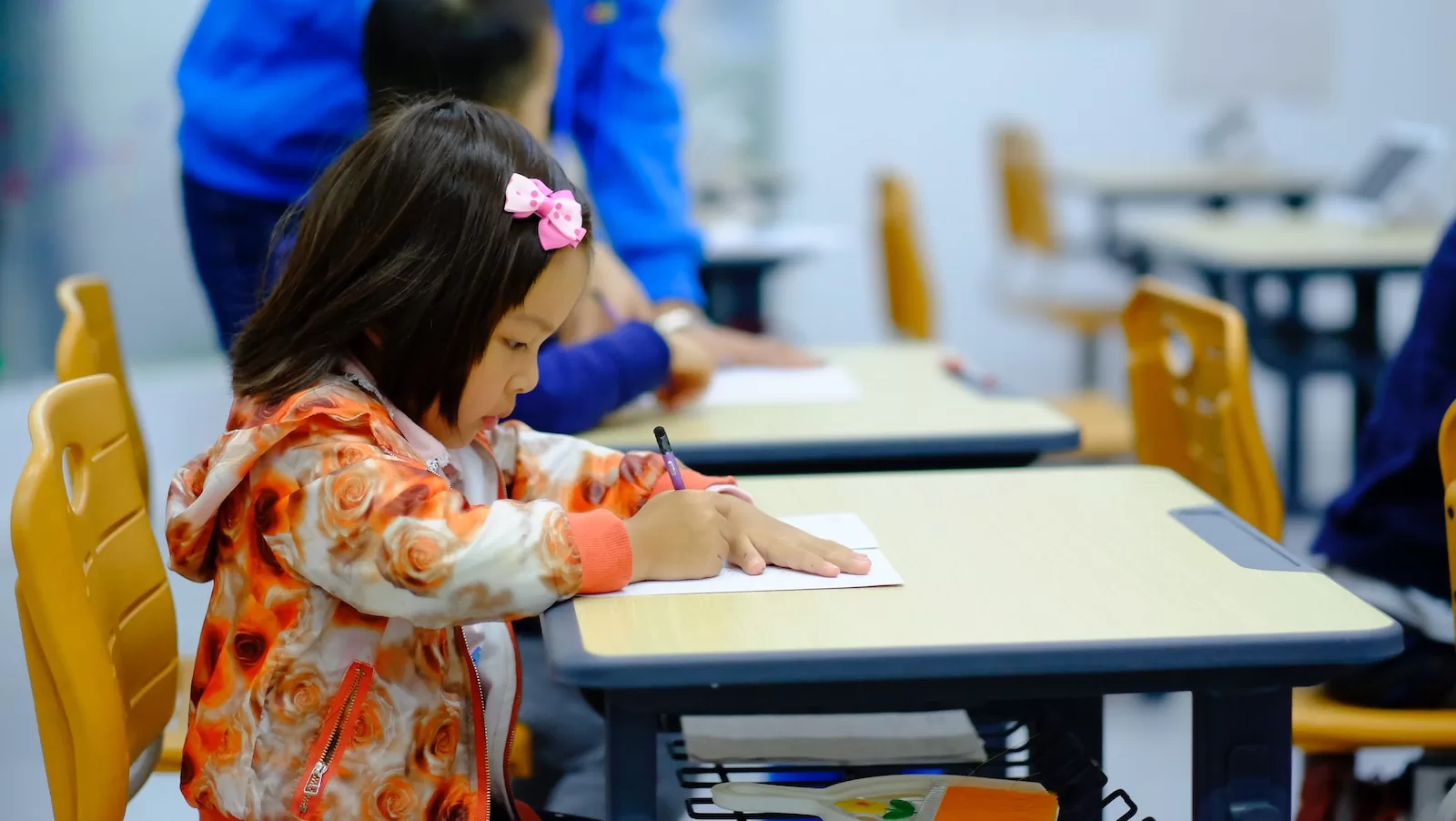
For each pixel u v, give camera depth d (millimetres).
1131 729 2650
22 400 6223
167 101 6570
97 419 1516
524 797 1851
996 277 7531
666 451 1599
